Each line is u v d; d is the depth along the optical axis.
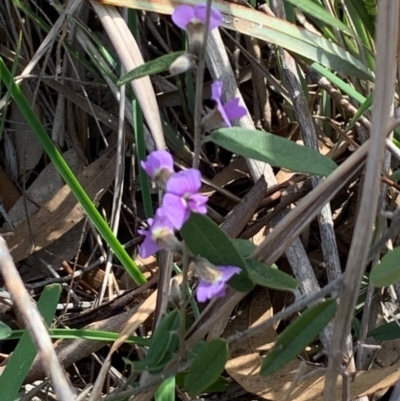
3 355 0.37
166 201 0.20
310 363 0.34
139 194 0.46
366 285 0.37
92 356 0.38
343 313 0.24
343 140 0.41
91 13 0.47
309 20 0.45
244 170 0.43
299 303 0.24
